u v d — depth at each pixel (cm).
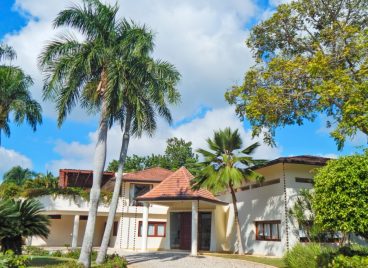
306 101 2136
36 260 1670
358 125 1723
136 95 1744
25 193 2992
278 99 2008
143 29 1817
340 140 1784
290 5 2225
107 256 1833
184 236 3033
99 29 1780
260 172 2725
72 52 1723
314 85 2000
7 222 1447
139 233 3309
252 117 2058
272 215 2512
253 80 2144
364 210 995
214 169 2536
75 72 1705
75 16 1758
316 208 1115
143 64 1769
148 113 1953
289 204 2402
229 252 2791
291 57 2323
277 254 2394
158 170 3700
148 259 2038
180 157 5741
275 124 2170
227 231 3006
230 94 2250
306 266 1477
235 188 3014
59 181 3591
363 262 895
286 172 2469
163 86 1858
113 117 1956
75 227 3041
